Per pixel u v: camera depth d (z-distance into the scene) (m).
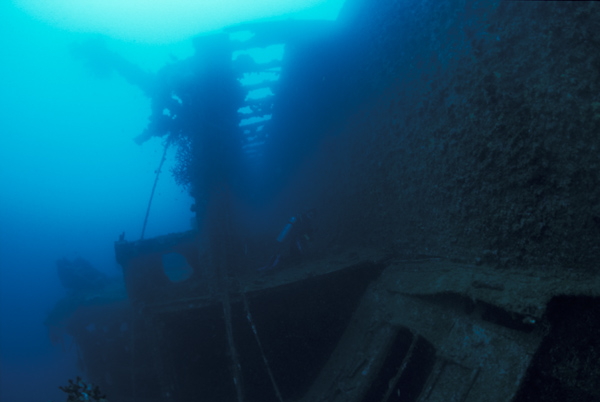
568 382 2.76
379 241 6.61
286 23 7.34
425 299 4.38
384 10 5.46
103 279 12.73
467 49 3.80
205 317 6.20
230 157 7.71
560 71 2.87
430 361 4.20
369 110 6.36
